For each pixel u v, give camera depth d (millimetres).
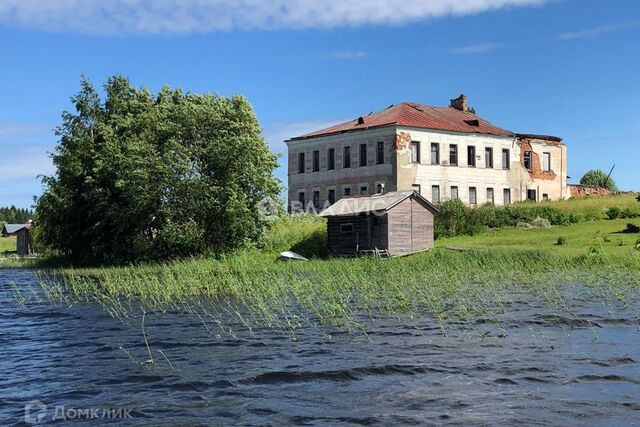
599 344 16344
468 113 80000
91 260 59438
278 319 21094
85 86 62594
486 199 72562
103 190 54656
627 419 10562
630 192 74500
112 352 16547
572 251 40875
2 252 104500
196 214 51094
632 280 28656
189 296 28656
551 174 78062
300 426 10484
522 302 23656
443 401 11664
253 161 52719
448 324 19578
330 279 30734
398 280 30375
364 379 13305
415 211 49688
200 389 12750
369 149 69250
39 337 19047
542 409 11109
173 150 51344
